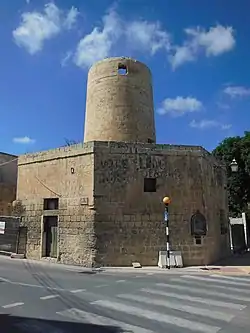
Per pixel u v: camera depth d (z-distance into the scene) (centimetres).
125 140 1978
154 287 1092
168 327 659
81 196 1747
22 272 1402
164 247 1706
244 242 2873
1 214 2589
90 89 2142
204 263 1730
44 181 1925
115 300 890
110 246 1672
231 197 3397
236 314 761
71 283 1155
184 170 1802
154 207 1736
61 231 1792
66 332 623
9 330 636
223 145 3425
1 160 2681
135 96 2066
